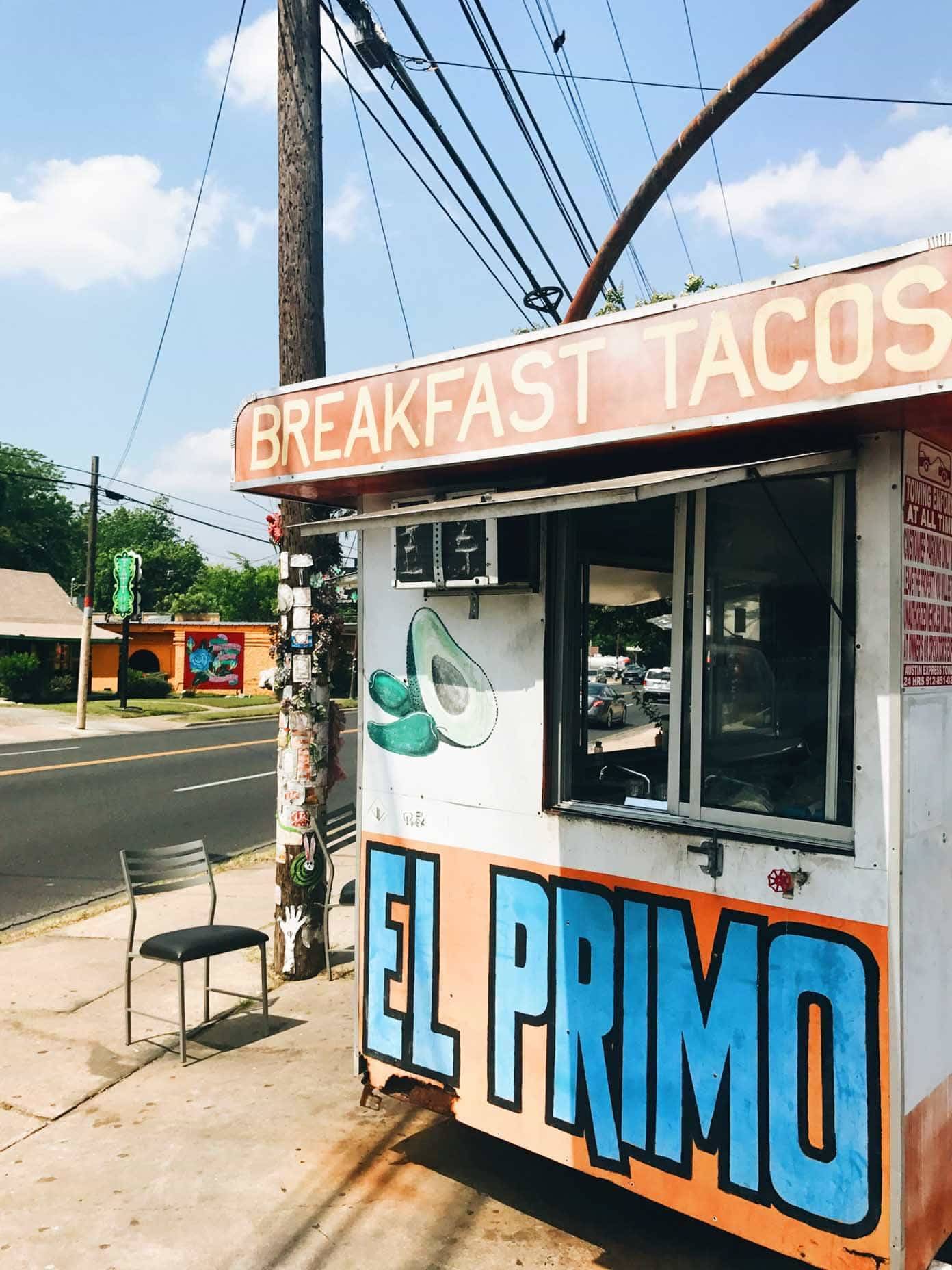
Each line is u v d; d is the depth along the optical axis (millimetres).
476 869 3516
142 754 18000
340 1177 3605
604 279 6320
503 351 2916
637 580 3275
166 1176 3613
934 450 2713
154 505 25766
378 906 3830
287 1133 3938
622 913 3100
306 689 5848
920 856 2629
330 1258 3119
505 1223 3324
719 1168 2854
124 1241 3213
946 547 2787
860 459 2609
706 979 2893
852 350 2229
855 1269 2588
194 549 79188
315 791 5875
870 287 2203
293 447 3516
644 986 3041
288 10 5762
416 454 3141
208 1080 4445
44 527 56375
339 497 3830
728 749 2969
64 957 6340
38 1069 4574
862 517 2613
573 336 2760
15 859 9352
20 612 37969
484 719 3504
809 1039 2680
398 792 3770
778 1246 2732
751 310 2406
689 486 2543
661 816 3115
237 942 4879
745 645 2939
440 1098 3611
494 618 3477
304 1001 5500
